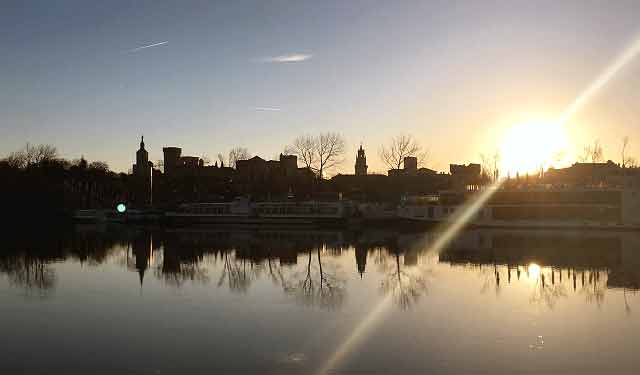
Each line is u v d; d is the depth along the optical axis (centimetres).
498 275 5662
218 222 15362
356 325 3591
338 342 3212
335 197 17388
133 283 5228
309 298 4497
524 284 5109
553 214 12288
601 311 3975
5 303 4300
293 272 5978
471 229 12388
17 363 2878
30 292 4759
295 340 3253
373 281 5353
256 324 3619
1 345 3175
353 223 13825
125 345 3172
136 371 2759
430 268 6228
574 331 3428
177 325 3603
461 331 3438
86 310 4038
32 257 7425
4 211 15775
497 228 12481
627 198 11544
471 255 7456
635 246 8400
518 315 3856
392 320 3728
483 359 2898
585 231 11381
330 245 9125
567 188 12300
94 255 7675
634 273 5722
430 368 2773
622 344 3145
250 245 9194
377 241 9806
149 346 3150
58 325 3612
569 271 5894
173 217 15712
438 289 4894
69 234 11806
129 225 15412
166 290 4853
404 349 3075
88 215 16525
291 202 15162
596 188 12031
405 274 5788
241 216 15200
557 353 2991
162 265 6575
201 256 7556
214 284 5175
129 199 19888
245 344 3181
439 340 3244
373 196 18600
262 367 2805
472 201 13062
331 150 18488
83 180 19438
